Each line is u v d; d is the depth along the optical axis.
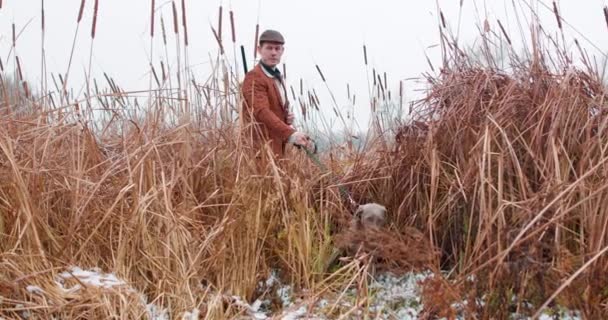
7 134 3.54
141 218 3.43
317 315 3.11
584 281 2.85
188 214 3.70
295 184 4.02
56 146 3.96
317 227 4.01
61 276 3.12
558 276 2.87
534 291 2.88
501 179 3.23
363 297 3.23
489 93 4.38
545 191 3.29
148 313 3.01
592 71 4.27
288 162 4.41
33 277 3.03
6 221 3.38
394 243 3.10
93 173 3.90
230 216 3.62
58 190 3.65
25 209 3.18
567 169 3.56
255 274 3.62
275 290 3.59
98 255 3.46
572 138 3.84
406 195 4.35
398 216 4.30
